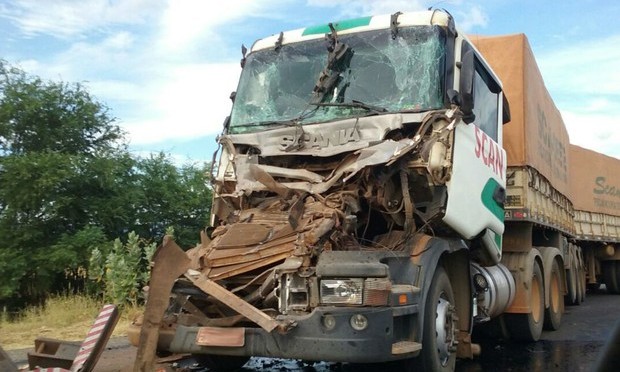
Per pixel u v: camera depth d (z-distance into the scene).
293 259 5.05
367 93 6.59
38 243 14.09
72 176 14.21
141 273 12.07
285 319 4.81
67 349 5.59
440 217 6.10
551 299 10.80
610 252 18.73
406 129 6.18
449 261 6.84
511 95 9.68
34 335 9.44
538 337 9.73
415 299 5.29
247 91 7.27
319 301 4.89
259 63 7.36
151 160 16.61
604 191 17.42
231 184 6.64
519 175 9.55
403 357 4.96
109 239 14.88
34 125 15.23
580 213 15.48
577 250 15.58
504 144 9.64
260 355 4.86
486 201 7.28
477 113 7.64
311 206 5.62
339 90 6.68
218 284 5.28
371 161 5.61
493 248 7.78
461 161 6.45
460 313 6.80
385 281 4.84
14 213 13.98
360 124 6.14
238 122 7.11
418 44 6.61
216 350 4.98
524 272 9.49
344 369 7.16
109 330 5.26
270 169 6.12
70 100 15.65
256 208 6.09
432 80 6.40
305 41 7.23
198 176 16.98
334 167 6.07
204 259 5.36
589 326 11.34
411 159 5.90
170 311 5.40
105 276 12.39
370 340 4.70
